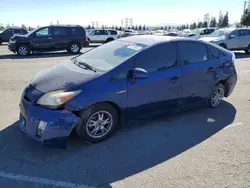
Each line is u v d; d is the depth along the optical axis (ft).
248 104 18.17
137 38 15.01
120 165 10.20
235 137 12.91
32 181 9.07
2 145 11.38
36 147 11.31
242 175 9.74
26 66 32.94
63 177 9.36
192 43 14.94
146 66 12.77
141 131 13.25
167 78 13.41
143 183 9.13
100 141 11.96
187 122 14.62
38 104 10.67
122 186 8.95
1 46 67.26
